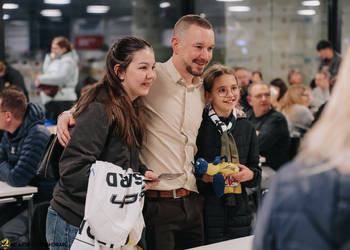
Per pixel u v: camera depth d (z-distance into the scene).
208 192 2.20
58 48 5.48
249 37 6.68
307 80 6.86
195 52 1.99
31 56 6.20
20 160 2.91
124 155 1.79
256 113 4.16
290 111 4.66
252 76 6.43
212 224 2.20
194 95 2.11
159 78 2.07
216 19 6.61
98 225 1.67
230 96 2.14
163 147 2.05
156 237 2.07
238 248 1.65
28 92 6.12
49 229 1.82
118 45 1.84
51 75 5.41
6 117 2.91
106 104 1.77
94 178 1.69
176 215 2.07
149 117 2.06
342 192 0.73
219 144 2.18
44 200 3.15
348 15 6.96
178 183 2.06
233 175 2.10
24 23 6.16
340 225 0.73
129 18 6.79
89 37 6.64
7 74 5.43
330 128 0.77
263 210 0.83
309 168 0.78
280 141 4.10
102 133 1.74
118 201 1.70
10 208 3.35
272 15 6.73
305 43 6.87
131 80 1.83
